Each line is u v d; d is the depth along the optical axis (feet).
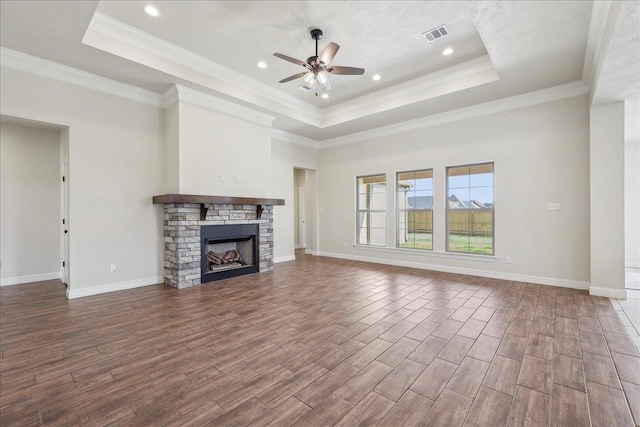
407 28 11.28
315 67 10.92
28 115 11.46
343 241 23.54
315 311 10.95
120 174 13.97
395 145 20.20
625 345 8.05
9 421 5.21
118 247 13.92
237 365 7.14
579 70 12.52
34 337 8.69
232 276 16.55
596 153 12.68
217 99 15.64
